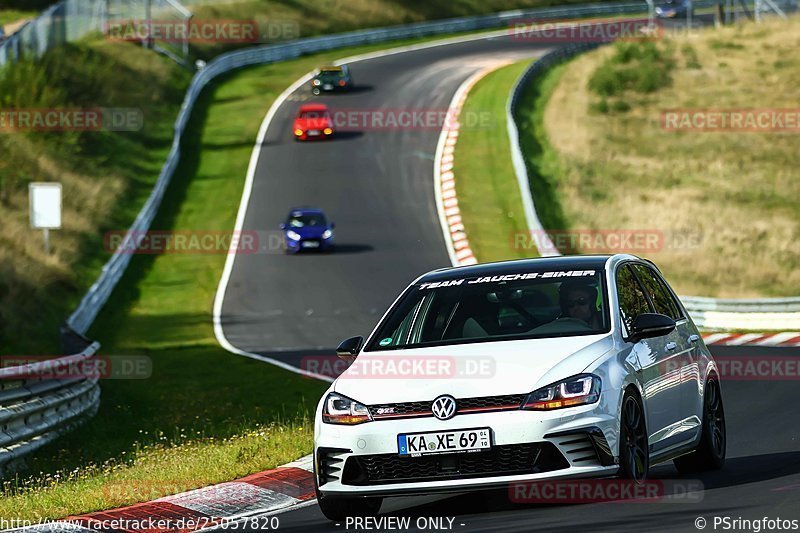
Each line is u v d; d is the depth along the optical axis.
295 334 116.62
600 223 165.38
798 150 195.50
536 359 30.84
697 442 36.56
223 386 83.56
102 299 131.50
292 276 144.00
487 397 30.17
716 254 148.38
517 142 182.50
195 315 127.44
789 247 151.12
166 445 56.72
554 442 29.62
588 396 29.98
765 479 34.47
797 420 52.38
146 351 106.31
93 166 184.88
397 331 33.97
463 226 164.38
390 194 182.50
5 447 50.78
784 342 97.56
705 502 30.34
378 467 30.75
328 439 31.31
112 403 73.75
